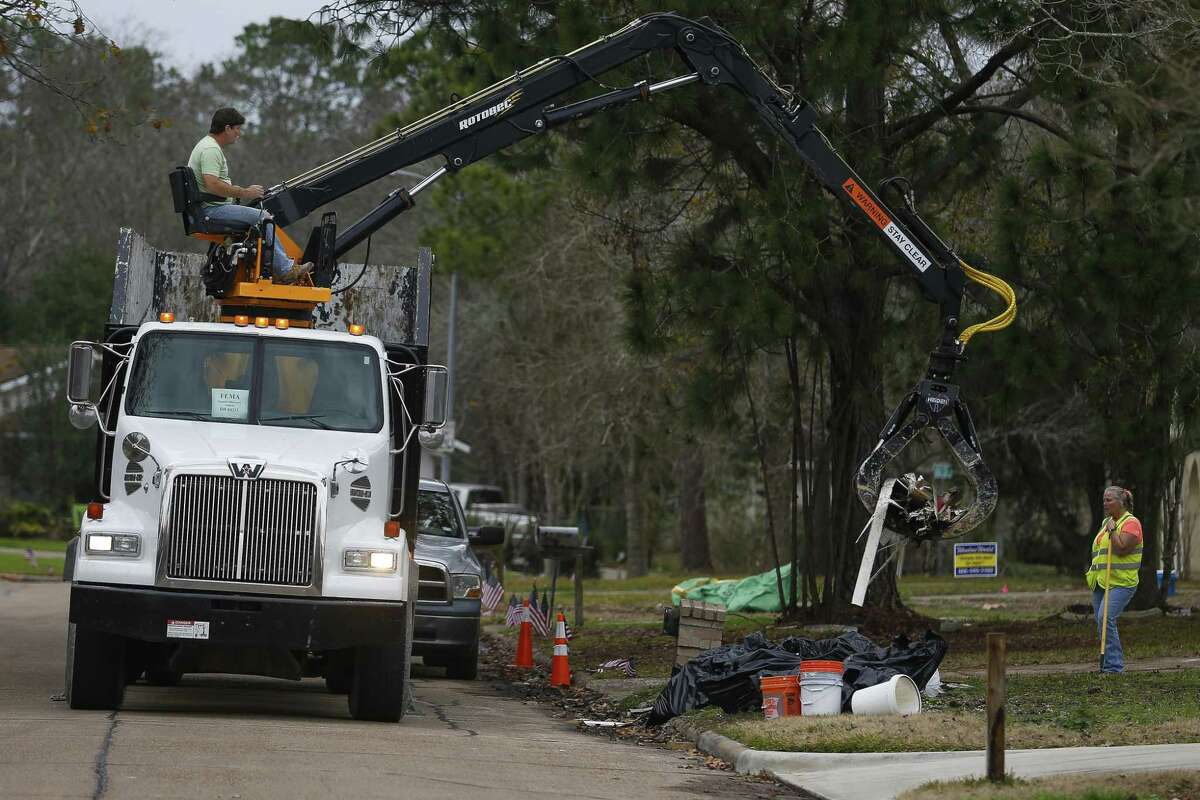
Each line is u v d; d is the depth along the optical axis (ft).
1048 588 296.10
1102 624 126.41
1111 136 164.45
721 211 158.40
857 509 177.27
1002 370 156.25
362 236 114.93
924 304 165.78
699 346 264.52
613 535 445.78
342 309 116.16
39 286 515.09
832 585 178.70
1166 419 153.48
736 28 144.46
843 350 168.66
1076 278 145.18
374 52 162.91
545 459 365.61
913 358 177.88
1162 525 257.75
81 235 550.77
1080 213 145.18
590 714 117.39
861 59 142.10
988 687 72.23
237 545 93.86
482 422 448.65
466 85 160.97
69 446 438.81
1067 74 148.66
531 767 81.20
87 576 93.76
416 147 116.37
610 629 193.57
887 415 200.34
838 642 108.88
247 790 66.90
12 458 441.27
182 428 98.02
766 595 225.76
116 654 96.89
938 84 162.09
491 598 200.64
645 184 159.22
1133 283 142.31
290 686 128.06
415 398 107.34
